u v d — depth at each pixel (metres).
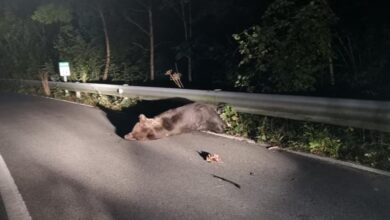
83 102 13.97
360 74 9.10
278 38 8.67
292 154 5.96
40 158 6.56
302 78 8.08
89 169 5.79
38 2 24.27
